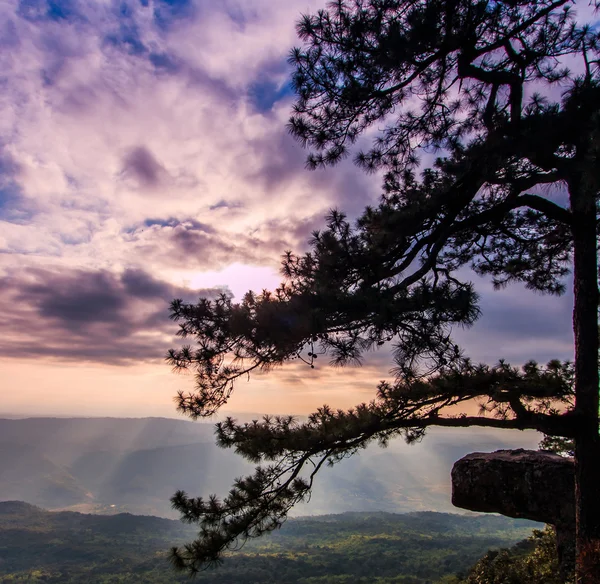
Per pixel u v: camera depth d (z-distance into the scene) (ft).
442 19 18.02
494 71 19.53
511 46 19.77
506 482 27.27
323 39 19.74
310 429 17.56
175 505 17.53
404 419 17.65
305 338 15.80
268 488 17.61
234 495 17.65
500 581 31.76
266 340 15.65
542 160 17.87
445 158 23.72
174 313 16.51
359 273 18.43
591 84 16.80
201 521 17.33
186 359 16.83
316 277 17.57
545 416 17.19
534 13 19.76
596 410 17.20
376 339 16.25
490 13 18.53
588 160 14.21
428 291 15.42
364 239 18.62
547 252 25.84
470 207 22.76
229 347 16.66
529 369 18.16
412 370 16.21
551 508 25.20
